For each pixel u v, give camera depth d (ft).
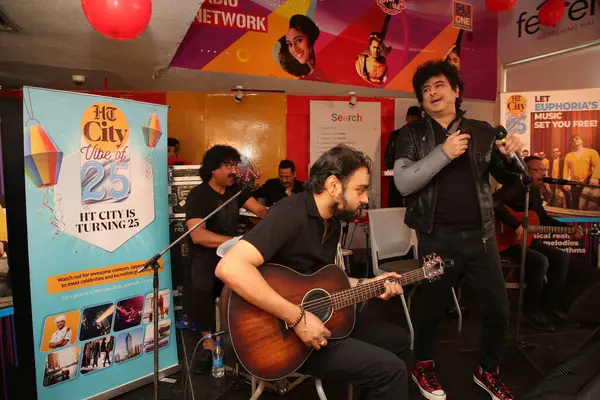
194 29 12.91
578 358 4.34
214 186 8.91
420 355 7.49
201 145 16.40
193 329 10.70
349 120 17.16
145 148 7.72
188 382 7.67
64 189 6.69
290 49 13.94
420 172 6.45
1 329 6.78
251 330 4.82
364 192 5.15
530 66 16.17
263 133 16.76
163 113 7.96
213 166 8.66
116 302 7.38
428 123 7.12
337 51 14.57
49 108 6.48
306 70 14.23
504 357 8.78
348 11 14.58
